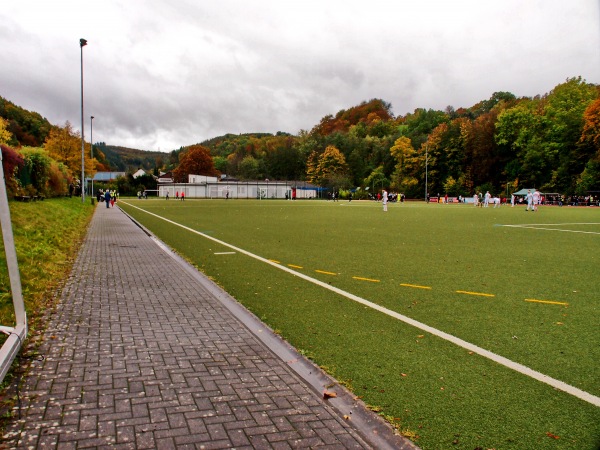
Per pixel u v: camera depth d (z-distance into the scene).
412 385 3.93
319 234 17.22
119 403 3.50
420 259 11.03
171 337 5.11
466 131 86.56
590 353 4.72
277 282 8.25
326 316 6.05
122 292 7.29
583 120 70.50
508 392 3.80
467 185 84.88
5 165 17.27
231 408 3.46
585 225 22.59
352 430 3.16
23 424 3.16
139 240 14.73
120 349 4.69
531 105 85.94
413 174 93.00
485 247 13.43
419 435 3.12
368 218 27.80
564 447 2.99
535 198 41.44
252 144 152.62
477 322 5.80
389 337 5.21
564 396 3.74
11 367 4.12
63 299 6.73
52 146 52.22
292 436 3.07
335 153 109.31
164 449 2.88
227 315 6.04
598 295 7.30
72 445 2.91
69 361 4.33
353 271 9.37
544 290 7.65
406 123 141.88
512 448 2.98
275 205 49.81
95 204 43.66
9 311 5.71
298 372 4.15
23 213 14.55
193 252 12.14
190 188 90.50
